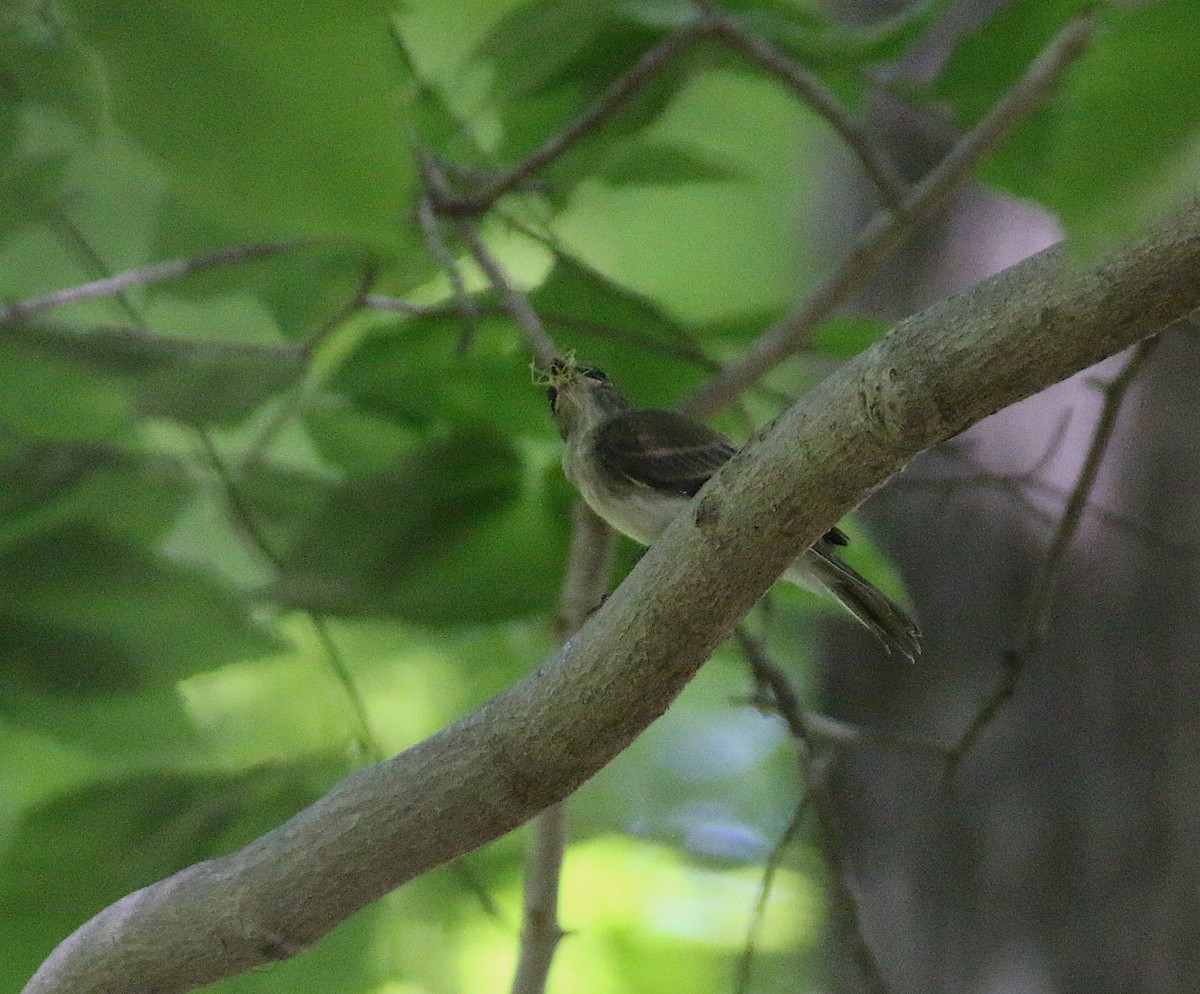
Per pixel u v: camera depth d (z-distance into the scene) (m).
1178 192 1.97
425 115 8.55
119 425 8.91
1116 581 8.92
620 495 7.67
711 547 4.54
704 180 8.93
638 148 8.87
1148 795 8.61
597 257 16.69
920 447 4.21
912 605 9.57
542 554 8.44
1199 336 8.15
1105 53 2.05
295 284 8.92
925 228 10.41
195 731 8.62
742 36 8.23
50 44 3.80
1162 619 8.77
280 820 7.20
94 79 2.77
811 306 8.54
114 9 2.62
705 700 15.49
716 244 16.78
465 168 8.95
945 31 10.11
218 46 2.64
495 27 7.96
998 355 3.95
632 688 4.80
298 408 9.49
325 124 2.74
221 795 7.23
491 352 9.16
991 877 9.00
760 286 16.91
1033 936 8.77
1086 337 3.81
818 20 8.59
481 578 8.36
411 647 11.98
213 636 8.27
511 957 12.18
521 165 8.11
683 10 8.61
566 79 8.74
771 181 15.61
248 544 8.88
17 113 6.43
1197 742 8.56
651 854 13.74
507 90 8.25
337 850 5.10
